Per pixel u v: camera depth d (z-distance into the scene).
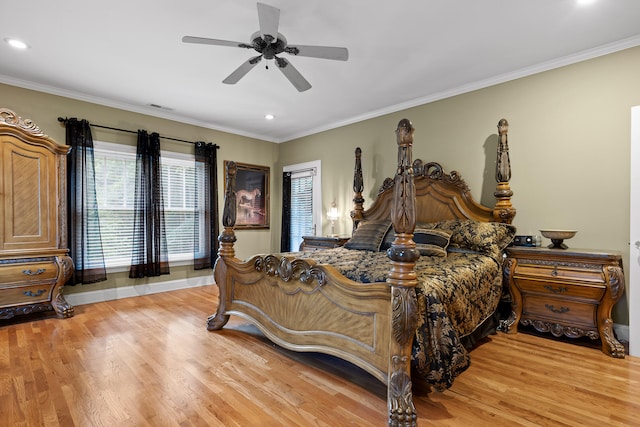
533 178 3.36
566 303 2.80
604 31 2.71
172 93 4.05
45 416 1.78
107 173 4.33
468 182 3.81
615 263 2.57
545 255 2.88
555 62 3.20
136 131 4.55
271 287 2.76
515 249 3.04
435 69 3.40
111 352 2.63
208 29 2.67
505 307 3.37
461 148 3.87
